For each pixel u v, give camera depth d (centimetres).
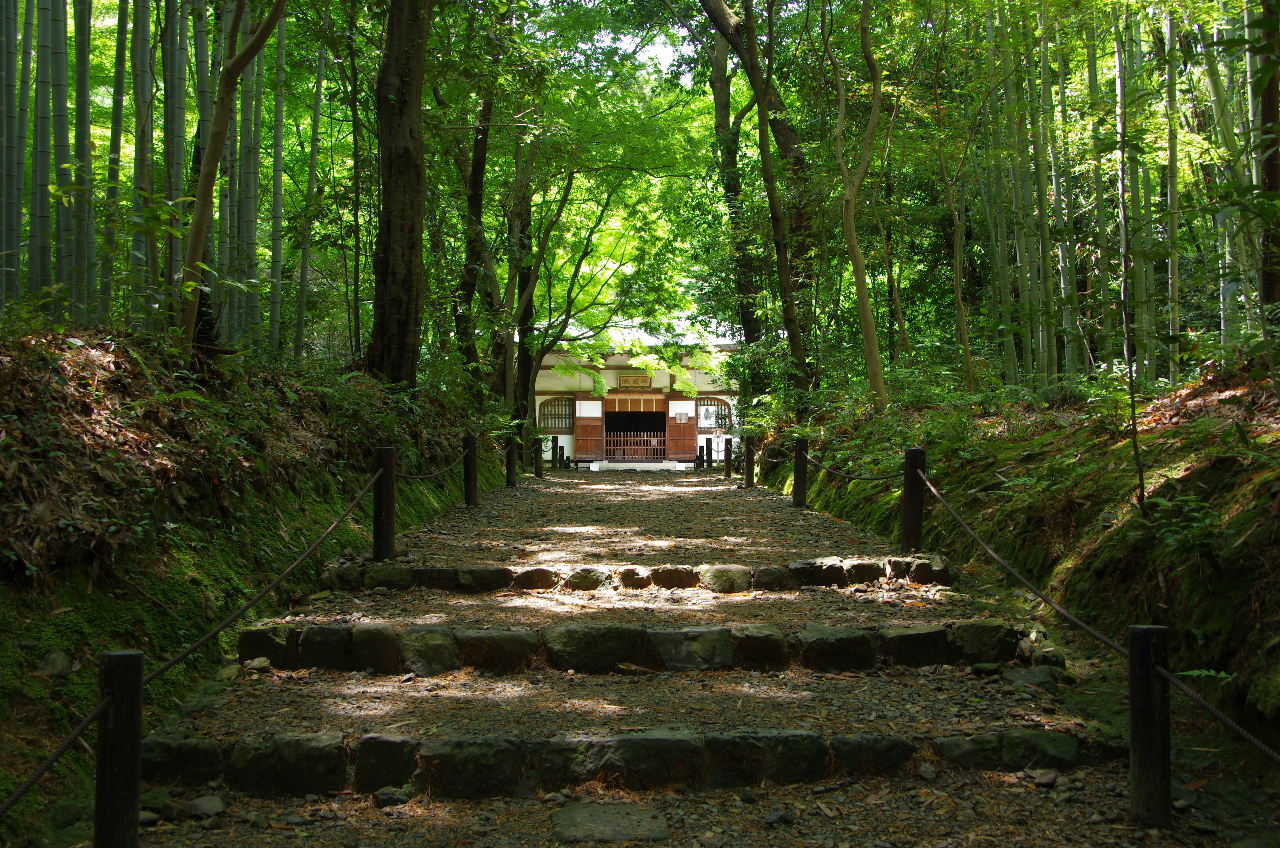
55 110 689
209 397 589
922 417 923
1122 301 442
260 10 846
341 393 797
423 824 327
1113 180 1234
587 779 351
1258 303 584
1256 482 418
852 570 582
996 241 1351
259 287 761
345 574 570
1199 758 349
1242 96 811
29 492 393
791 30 1474
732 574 579
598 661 457
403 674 448
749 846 309
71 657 368
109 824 284
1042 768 358
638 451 3102
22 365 442
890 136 1158
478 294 1831
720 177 1817
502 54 1069
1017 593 537
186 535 480
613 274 2206
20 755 320
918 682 438
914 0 1052
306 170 1673
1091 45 989
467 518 919
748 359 1512
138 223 536
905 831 318
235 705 402
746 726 379
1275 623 355
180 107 749
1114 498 507
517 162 1606
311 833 320
